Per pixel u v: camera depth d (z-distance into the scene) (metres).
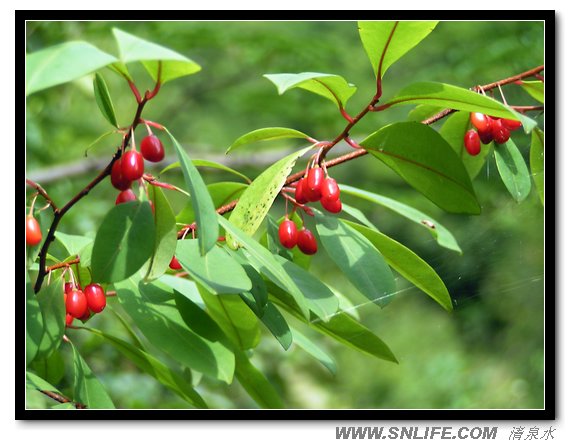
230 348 0.77
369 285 0.76
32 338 0.76
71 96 1.54
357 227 0.78
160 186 0.72
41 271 0.77
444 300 0.80
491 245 0.99
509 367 1.81
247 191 0.76
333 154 1.63
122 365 1.18
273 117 1.74
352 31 1.81
